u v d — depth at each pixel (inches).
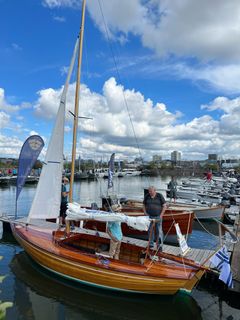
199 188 1197.7
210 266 321.7
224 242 316.5
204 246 521.3
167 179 2886.3
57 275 330.3
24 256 421.4
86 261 306.7
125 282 289.3
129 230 520.4
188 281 277.1
